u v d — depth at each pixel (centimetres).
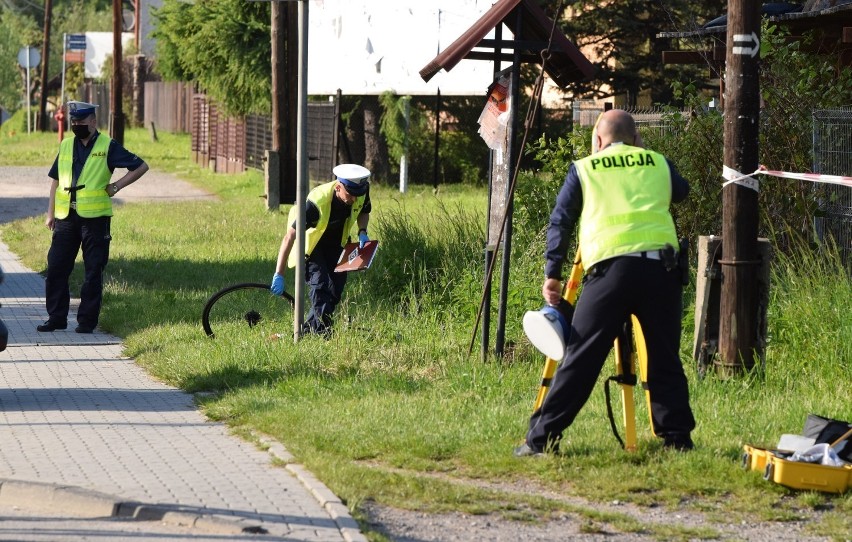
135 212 8019
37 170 12488
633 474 2119
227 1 10669
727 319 2797
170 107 18575
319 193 3397
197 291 4534
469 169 10612
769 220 3878
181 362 3159
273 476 2120
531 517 1931
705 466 2144
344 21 10419
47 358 3397
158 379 3097
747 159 2767
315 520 1855
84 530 1830
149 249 5959
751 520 1955
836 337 3000
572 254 3900
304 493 2008
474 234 4353
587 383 2192
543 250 3831
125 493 1980
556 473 2138
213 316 3938
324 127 10212
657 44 10188
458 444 2320
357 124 10694
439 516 1934
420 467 2208
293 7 7950
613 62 10431
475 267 3991
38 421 2580
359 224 3494
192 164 13725
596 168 2194
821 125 3969
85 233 3831
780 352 3025
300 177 3322
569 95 10244
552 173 4441
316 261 3469
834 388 2775
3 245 6397
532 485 2120
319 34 10838
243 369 3052
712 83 9812
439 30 9306
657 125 4312
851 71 4259
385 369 3036
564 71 3050
